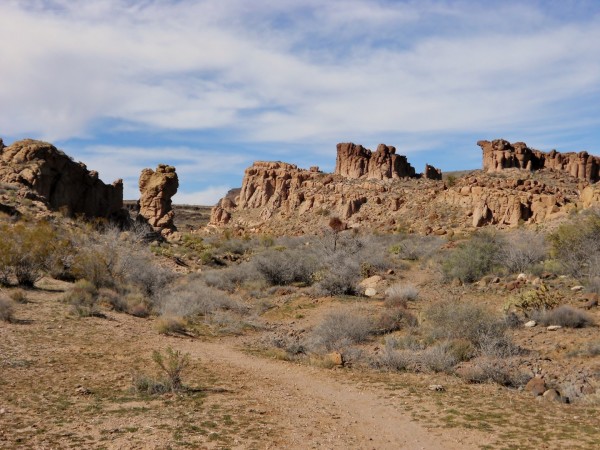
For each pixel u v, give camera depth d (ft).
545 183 285.43
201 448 25.88
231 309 84.48
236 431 29.04
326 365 50.21
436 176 406.82
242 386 41.27
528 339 53.26
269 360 53.52
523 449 26.58
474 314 53.98
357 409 35.70
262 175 399.24
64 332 55.88
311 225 300.40
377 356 52.31
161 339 60.03
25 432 26.58
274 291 97.35
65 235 104.88
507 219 217.36
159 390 37.55
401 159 388.57
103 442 25.89
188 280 108.88
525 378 42.14
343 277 92.02
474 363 47.19
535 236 118.73
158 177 206.59
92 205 162.61
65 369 42.11
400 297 79.00
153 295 88.99
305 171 394.32
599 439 27.73
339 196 320.50
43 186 144.66
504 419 32.17
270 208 367.45
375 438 29.25
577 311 57.21
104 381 39.42
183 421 30.32
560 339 51.90
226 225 370.12
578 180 309.83
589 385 38.99
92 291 78.59
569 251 87.40
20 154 147.23
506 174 315.58
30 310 63.46
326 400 38.04
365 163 387.14
